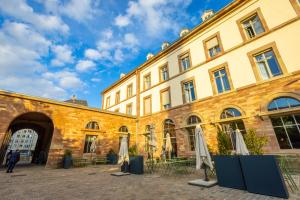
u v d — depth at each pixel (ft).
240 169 19.38
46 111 45.75
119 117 63.31
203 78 48.19
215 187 20.36
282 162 22.47
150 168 38.99
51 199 16.96
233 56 42.37
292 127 30.42
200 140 23.56
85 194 18.57
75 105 51.31
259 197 15.88
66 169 41.50
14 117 40.32
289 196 15.85
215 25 48.67
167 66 62.03
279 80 33.12
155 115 60.80
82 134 51.16
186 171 33.01
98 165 49.90
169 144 40.88
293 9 34.71
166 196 17.22
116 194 18.39
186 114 49.62
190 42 55.06
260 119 34.06
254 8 40.78
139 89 73.26
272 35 36.40
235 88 40.14
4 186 22.85
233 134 38.09
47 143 65.72
